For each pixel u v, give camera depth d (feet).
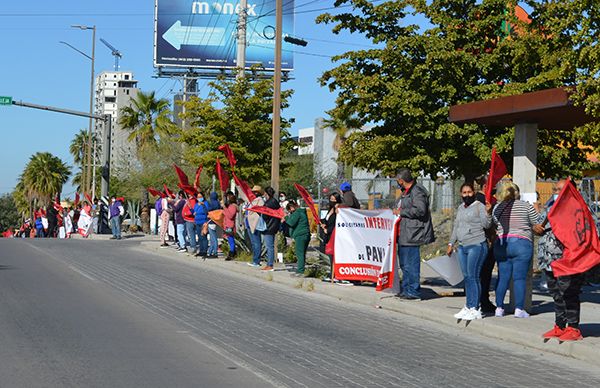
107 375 24.85
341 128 154.20
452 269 41.63
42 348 28.81
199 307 41.45
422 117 51.42
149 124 185.26
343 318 39.75
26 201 357.82
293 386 24.20
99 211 127.34
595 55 38.70
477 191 41.75
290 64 194.90
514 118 39.37
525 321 36.70
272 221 60.08
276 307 43.01
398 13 55.11
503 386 25.30
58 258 69.56
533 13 50.67
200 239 72.49
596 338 32.14
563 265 31.19
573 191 31.19
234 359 28.02
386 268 44.50
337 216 50.55
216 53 191.62
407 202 43.98
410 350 31.24
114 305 40.65
